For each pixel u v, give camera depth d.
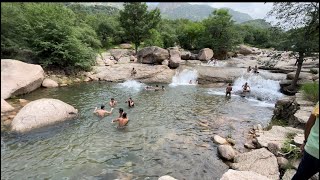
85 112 13.16
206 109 14.53
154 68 24.84
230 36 40.94
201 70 24.30
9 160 7.82
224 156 8.05
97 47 35.72
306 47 15.88
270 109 14.96
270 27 17.56
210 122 12.07
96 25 46.56
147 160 8.05
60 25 22.08
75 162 7.87
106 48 43.78
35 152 8.45
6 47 20.41
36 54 21.22
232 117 13.00
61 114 11.53
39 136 9.77
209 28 42.72
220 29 41.44
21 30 21.14
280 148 7.13
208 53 36.44
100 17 51.44
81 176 7.07
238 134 10.46
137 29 37.44
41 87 19.00
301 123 8.75
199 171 7.37
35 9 22.72
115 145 9.19
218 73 23.44
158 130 10.82
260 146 7.83
